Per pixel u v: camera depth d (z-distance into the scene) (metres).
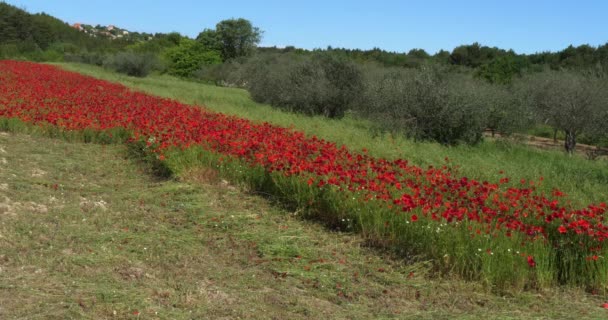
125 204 6.97
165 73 55.69
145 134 9.80
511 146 14.27
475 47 46.56
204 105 18.30
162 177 8.59
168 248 5.48
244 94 29.86
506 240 5.22
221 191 7.73
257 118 15.38
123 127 11.47
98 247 5.28
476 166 9.73
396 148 11.27
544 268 5.00
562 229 5.11
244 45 66.69
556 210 5.80
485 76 30.48
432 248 5.41
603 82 15.89
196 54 56.09
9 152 9.47
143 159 9.55
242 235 6.00
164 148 8.84
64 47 78.06
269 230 6.23
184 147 8.73
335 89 19.34
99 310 3.93
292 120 15.26
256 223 6.46
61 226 5.81
